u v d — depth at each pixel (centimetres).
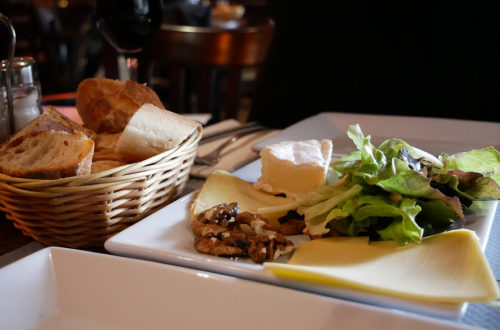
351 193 91
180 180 110
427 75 227
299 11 228
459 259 73
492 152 107
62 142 96
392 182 89
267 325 66
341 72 231
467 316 67
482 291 64
